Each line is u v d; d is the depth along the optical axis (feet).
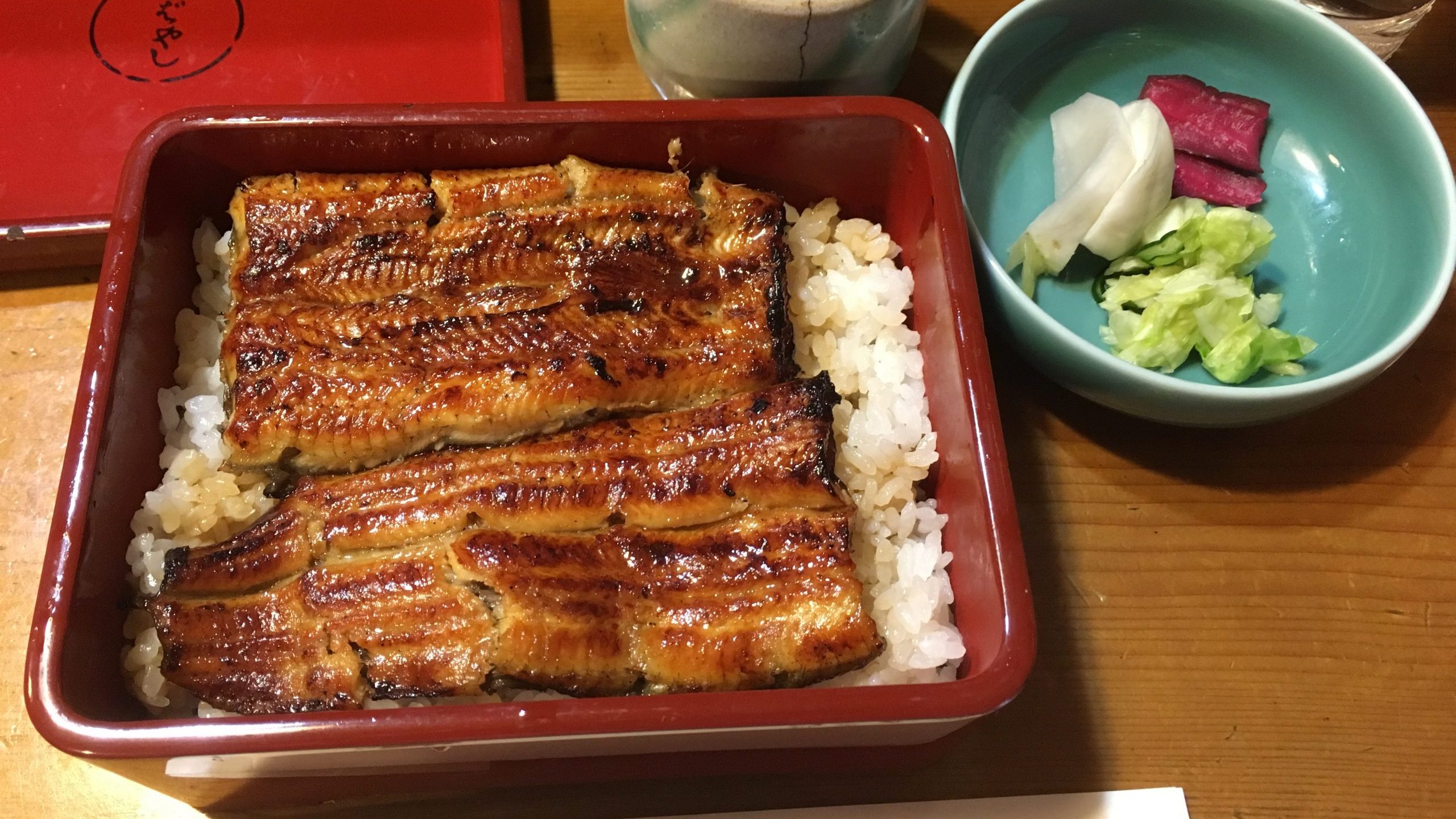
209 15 1.08
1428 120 0.99
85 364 0.78
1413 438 1.00
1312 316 1.03
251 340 0.84
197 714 0.80
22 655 0.86
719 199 0.91
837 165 0.93
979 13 1.17
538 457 0.82
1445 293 0.93
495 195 0.88
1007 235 1.07
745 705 0.69
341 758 0.72
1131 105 1.05
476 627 0.77
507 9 1.05
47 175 1.00
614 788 0.85
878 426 0.89
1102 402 0.94
